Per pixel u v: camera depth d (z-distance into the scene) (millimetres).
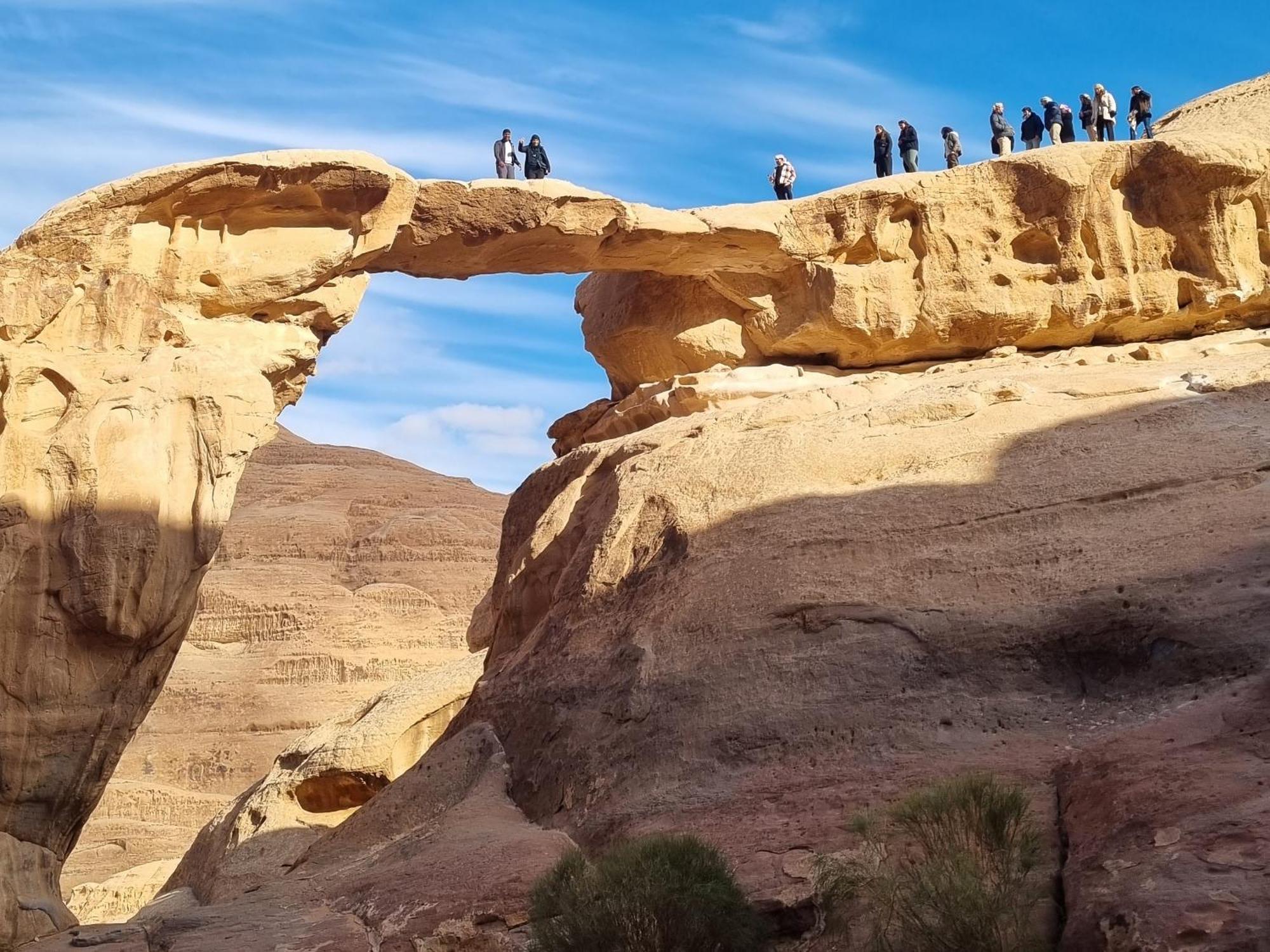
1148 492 15164
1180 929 9484
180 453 18078
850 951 11156
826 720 14008
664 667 15281
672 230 20688
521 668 17250
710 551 16375
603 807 14391
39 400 17875
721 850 12422
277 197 19094
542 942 11430
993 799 11102
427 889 13188
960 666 14094
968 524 15469
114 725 17766
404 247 20234
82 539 17297
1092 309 21031
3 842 16938
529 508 21109
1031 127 24500
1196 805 10688
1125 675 13422
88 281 18359
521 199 19906
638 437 19516
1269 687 11883
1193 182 20969
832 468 16844
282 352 19391
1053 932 10570
